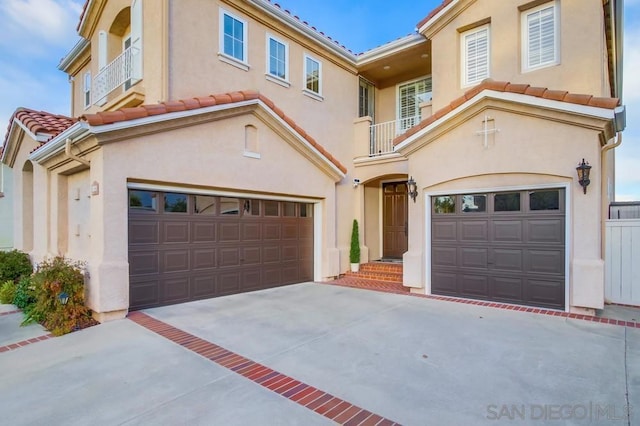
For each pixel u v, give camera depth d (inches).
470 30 432.8
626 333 252.4
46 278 271.0
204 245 359.6
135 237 309.3
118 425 139.6
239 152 377.7
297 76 487.5
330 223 492.4
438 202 388.8
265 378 181.3
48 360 204.7
